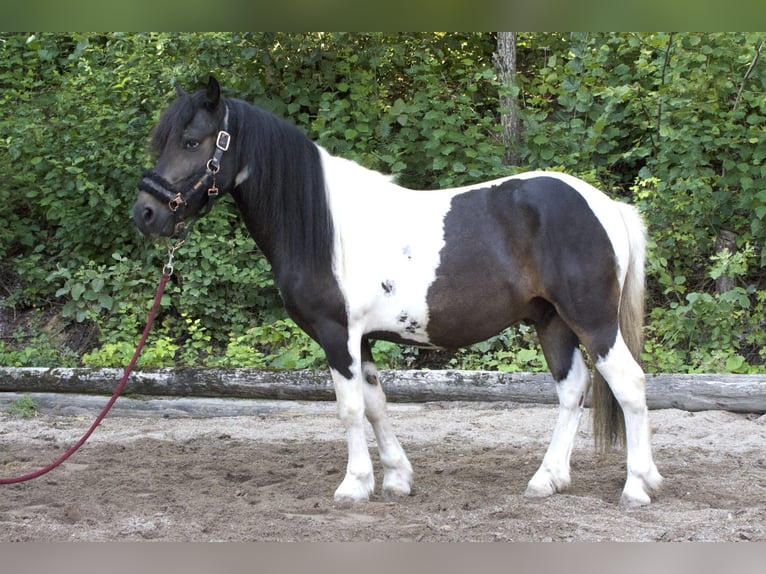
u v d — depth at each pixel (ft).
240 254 31.40
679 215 29.76
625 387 14.61
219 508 14.74
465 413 23.34
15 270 33.12
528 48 36.86
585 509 14.44
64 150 32.73
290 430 21.94
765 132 28.84
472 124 33.86
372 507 14.70
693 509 14.55
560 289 14.66
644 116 31.91
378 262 14.87
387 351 28.04
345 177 15.29
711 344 26.53
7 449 19.88
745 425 21.45
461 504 14.90
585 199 14.85
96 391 24.68
